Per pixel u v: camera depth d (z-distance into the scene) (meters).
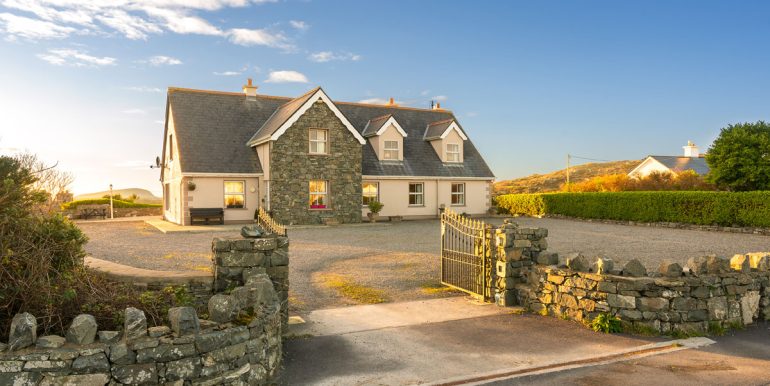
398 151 30.61
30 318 4.73
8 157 6.32
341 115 26.48
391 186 30.06
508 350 7.09
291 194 25.38
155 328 4.96
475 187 32.88
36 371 4.54
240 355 5.38
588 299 8.41
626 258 14.83
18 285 5.43
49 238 6.32
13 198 6.15
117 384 4.71
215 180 25.27
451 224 11.39
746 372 6.16
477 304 9.81
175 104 27.30
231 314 5.51
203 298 7.30
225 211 25.45
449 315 8.97
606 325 7.91
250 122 28.64
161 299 6.57
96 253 15.45
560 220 30.59
